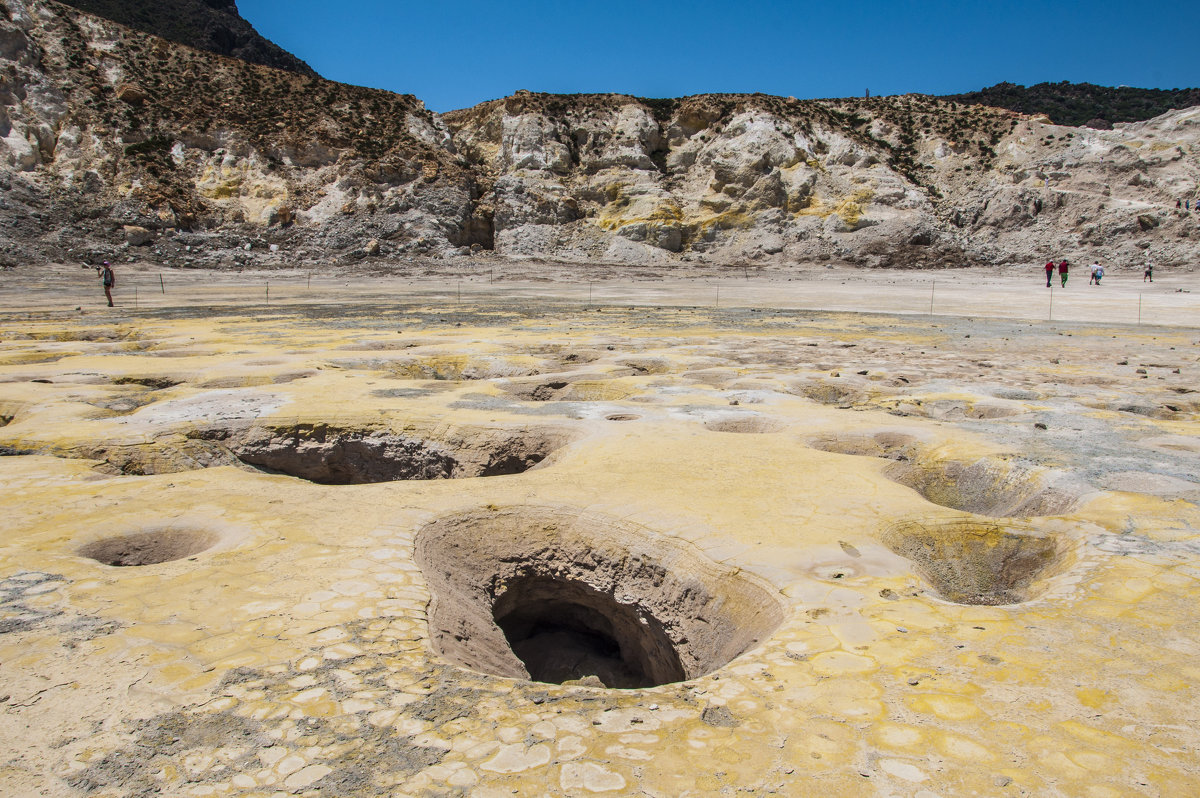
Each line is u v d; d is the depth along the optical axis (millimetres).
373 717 2969
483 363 13078
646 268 47281
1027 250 47219
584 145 56562
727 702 3062
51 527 5203
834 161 54219
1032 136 53906
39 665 3330
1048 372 11992
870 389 10531
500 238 51688
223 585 4219
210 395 9758
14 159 43312
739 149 53438
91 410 9047
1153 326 19906
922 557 4863
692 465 6602
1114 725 2832
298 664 3363
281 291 35281
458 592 4793
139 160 46250
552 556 5324
